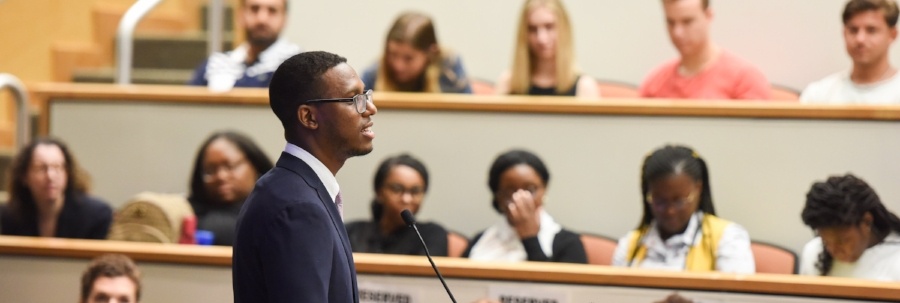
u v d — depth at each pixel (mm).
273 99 3568
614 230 6816
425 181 6551
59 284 5816
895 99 6871
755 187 6578
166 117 7551
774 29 8930
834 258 5625
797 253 6520
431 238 6469
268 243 3354
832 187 5504
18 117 8156
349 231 6609
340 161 3566
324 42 9859
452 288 5375
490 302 5227
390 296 5426
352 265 3537
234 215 6770
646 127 6746
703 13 7238
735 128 6602
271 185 3449
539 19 7367
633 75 9227
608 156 6816
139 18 8312
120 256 5449
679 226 5898
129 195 7617
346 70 3543
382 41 9750
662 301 5156
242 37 8930
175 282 5672
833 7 8797
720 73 7258
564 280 5254
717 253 5820
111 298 5324
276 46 8039
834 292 4973
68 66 9312
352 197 7195
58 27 9328
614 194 6812
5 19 9258
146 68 9328
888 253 5480
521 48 7445
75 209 7039
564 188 6887
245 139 6918
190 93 7496
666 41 9133
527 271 5285
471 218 7027
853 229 5457
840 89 7062
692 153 5941
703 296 5109
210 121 7488
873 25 6840
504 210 6387
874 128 6375
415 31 7332
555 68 7418
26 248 5840
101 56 9297
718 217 6461
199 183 6844
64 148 7086
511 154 6398
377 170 6594
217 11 8805
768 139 6551
